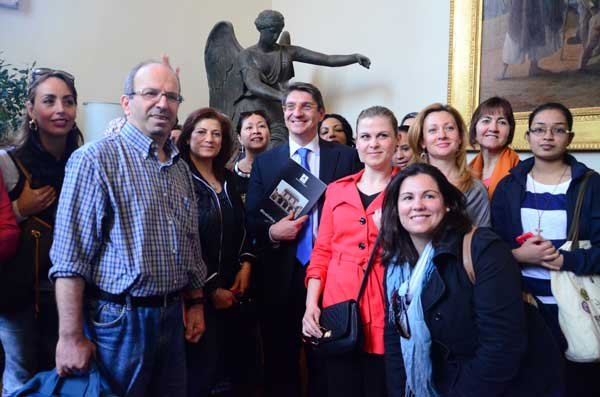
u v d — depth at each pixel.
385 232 1.84
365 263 2.04
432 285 1.66
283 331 2.56
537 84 3.70
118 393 1.79
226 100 5.09
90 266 1.75
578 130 3.43
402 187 1.76
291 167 2.53
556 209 2.18
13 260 2.04
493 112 2.67
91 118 4.60
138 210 1.76
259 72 4.80
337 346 1.93
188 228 1.98
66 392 1.67
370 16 5.18
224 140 2.67
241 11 6.36
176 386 1.95
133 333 1.77
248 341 2.89
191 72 6.00
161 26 5.73
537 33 3.69
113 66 5.38
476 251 1.62
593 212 2.10
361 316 1.99
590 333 1.96
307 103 2.58
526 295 1.74
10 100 4.14
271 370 2.64
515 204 2.26
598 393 2.17
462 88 4.15
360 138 2.18
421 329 1.67
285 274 2.50
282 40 5.22
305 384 3.11
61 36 5.03
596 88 3.37
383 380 1.98
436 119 2.25
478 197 2.22
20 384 2.17
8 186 2.08
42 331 2.21
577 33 3.46
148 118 1.82
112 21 5.36
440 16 4.46
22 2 4.78
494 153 2.74
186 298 2.19
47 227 2.15
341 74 5.57
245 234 2.76
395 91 4.92
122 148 1.81
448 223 1.70
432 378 1.68
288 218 2.45
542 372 1.59
